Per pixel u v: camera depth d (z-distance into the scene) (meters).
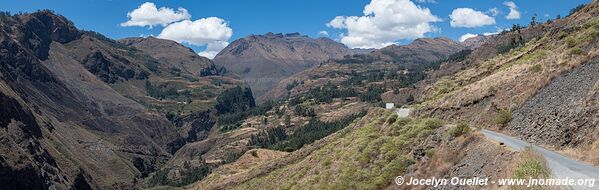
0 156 128.38
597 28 39.75
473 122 37.72
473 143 23.66
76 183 172.25
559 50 42.16
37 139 176.88
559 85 30.33
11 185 127.31
